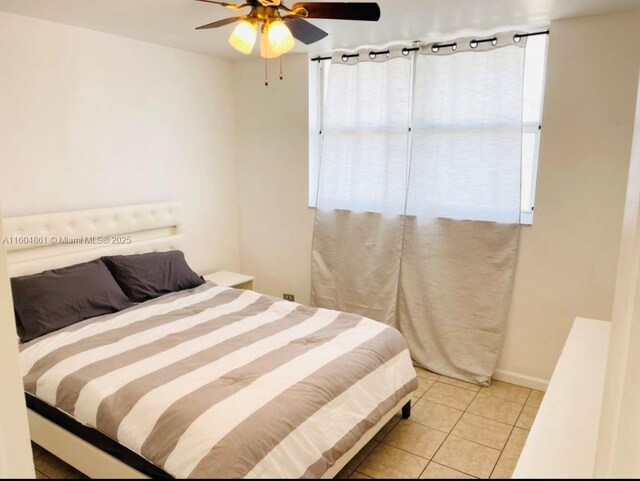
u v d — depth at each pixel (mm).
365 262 3877
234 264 4703
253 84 4293
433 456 2469
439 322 3549
